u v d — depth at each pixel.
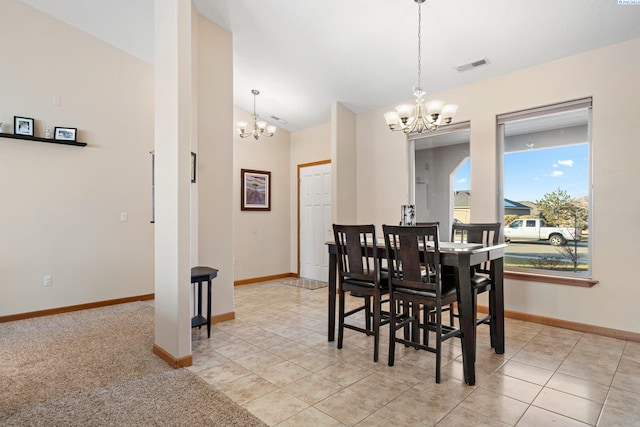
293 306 4.36
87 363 2.60
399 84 4.36
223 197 3.76
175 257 2.53
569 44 3.26
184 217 2.54
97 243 4.26
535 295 3.63
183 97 2.53
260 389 2.24
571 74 3.42
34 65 3.83
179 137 2.50
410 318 2.89
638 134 3.05
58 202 3.99
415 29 3.33
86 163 4.18
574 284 3.38
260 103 5.39
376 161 5.11
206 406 2.02
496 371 2.51
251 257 5.86
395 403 2.08
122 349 2.88
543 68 3.60
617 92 3.16
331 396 2.15
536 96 3.64
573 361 2.67
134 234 4.55
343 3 3.11
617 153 3.16
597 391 2.21
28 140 3.78
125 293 4.48
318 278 6.00
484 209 4.01
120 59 4.45
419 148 4.72
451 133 4.42
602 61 3.24
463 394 2.19
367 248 2.82
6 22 3.67
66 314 3.92
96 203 4.25
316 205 6.04
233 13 3.45
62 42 4.01
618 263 3.16
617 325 3.16
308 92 4.88
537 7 2.85
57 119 3.97
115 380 2.33
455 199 4.39
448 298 2.48
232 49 3.83
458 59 3.68
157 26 2.74
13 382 2.30
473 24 3.14
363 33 3.49
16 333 3.28
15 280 3.72
